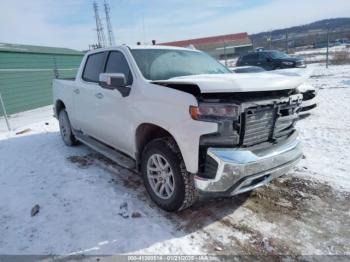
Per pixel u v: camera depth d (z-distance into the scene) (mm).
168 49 3939
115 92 3457
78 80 4637
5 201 3404
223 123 2416
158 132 3168
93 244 2551
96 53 4293
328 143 4887
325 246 2453
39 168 4445
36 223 2912
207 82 2439
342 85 10773
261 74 3174
